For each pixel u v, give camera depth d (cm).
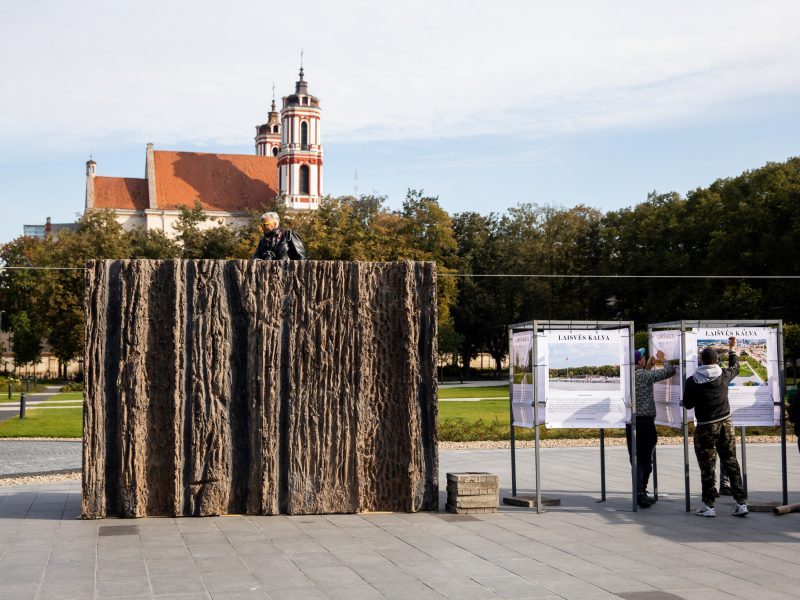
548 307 6234
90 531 904
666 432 2141
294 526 934
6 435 2159
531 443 1942
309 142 9144
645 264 5000
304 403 1009
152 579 699
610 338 1047
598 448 1839
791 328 2798
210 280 1005
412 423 1026
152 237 6419
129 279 990
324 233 5378
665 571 736
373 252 5400
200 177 9275
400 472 1027
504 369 8169
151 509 985
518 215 6550
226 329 1005
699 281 4581
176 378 984
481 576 714
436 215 6512
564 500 1135
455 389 4875
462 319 6775
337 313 1020
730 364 1055
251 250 5488
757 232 4266
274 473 997
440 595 652
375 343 1030
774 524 966
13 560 768
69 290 5834
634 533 909
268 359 1002
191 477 986
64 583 685
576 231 6184
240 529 916
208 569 735
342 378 1016
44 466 1572
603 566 754
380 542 853
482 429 2103
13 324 7181
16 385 5244
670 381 1123
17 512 1031
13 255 8075
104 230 6212
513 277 6341
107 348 991
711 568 748
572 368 1044
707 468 1016
